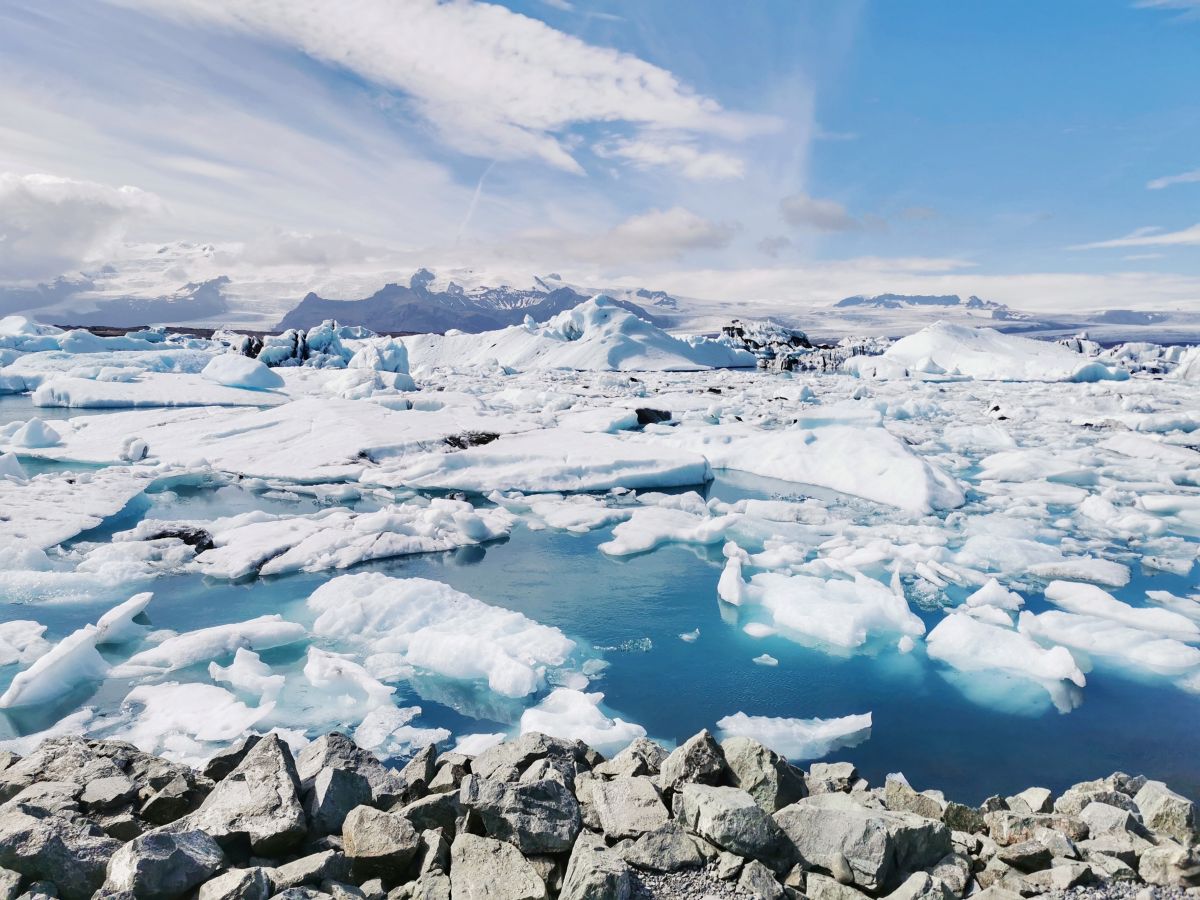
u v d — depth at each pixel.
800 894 3.20
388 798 3.89
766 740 5.84
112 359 40.47
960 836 3.81
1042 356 64.94
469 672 6.88
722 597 9.13
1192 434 23.97
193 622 8.09
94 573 9.23
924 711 6.39
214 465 16.61
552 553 11.16
